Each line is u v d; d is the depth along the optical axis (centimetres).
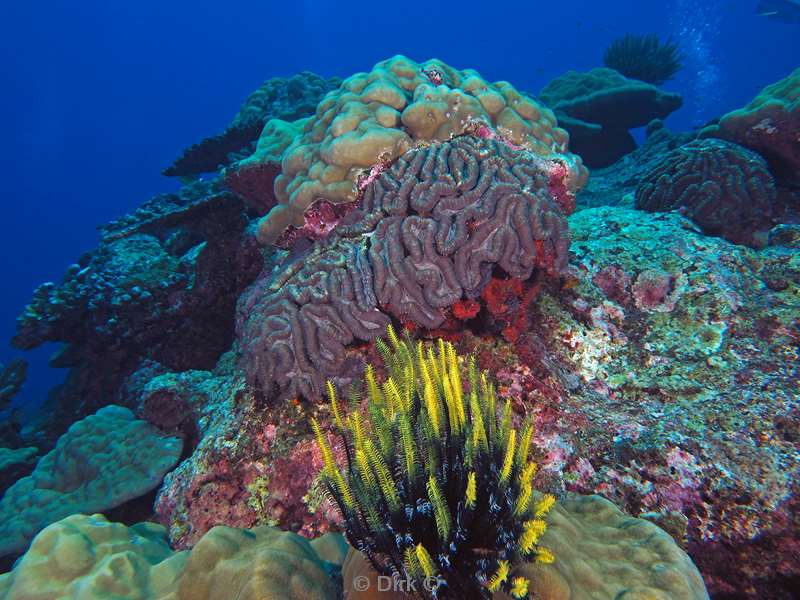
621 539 245
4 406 845
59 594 230
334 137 394
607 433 321
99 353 741
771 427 305
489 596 183
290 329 343
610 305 409
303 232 430
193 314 668
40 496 466
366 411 323
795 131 553
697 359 370
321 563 248
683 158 587
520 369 351
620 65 1727
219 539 236
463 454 204
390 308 352
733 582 276
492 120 414
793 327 381
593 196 966
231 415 375
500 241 337
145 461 462
